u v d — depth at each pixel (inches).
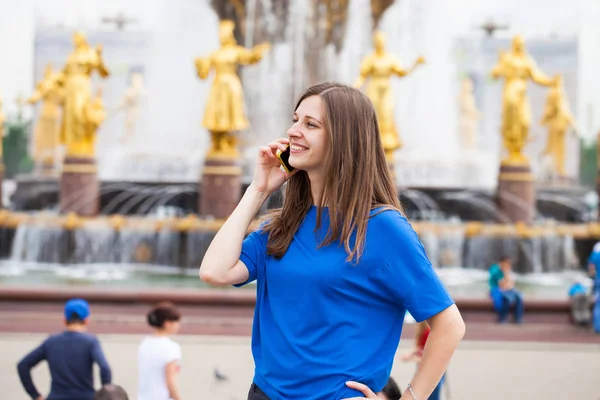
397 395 141.9
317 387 102.1
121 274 642.2
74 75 748.6
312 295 104.0
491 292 494.6
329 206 105.9
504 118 785.6
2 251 700.0
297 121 112.0
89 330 452.1
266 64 902.4
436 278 105.1
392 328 106.0
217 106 719.7
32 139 2102.6
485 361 399.5
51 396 227.8
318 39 900.6
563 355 417.4
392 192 110.5
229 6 892.6
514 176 773.9
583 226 733.9
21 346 408.2
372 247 104.1
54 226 690.2
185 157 1065.5
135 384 330.0
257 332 112.1
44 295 490.3
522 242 706.2
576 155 2116.1
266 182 116.2
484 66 2114.9
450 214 856.9
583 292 492.4
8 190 1690.5
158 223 684.7
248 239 114.3
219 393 320.2
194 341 430.9
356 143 107.7
